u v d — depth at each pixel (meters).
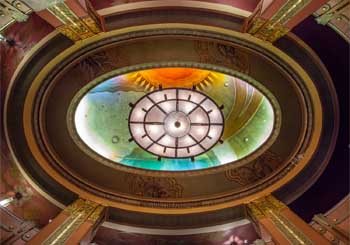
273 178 14.85
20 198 13.65
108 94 16.45
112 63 12.93
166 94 16.62
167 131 17.28
